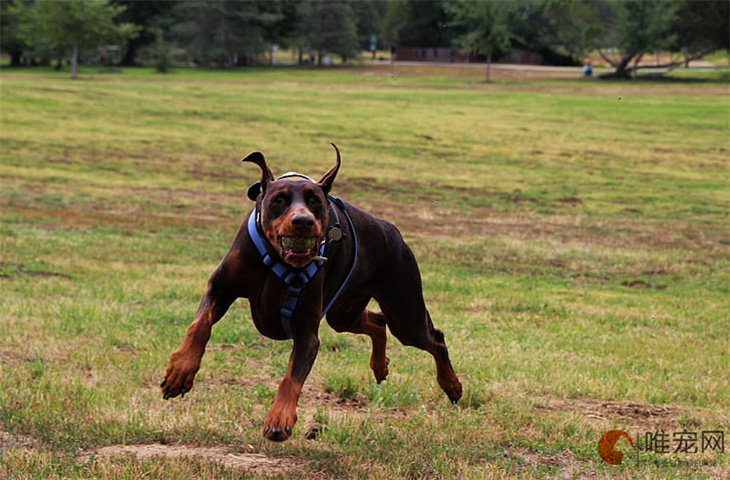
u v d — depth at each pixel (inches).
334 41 4104.3
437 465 197.5
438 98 2229.3
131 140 1332.4
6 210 754.8
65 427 210.4
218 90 2274.9
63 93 1909.4
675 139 1571.1
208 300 174.6
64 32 2748.5
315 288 173.6
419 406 250.7
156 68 3476.9
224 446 205.8
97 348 303.6
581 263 633.6
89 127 1439.5
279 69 3769.7
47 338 317.1
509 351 343.0
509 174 1187.9
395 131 1563.7
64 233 652.1
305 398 256.1
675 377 309.7
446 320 408.5
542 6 3602.4
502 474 192.4
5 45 3875.5
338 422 223.8
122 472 179.2
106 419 216.8
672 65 3267.7
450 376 230.8
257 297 177.5
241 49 3885.3
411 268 212.8
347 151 1326.3
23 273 483.5
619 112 1963.6
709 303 497.4
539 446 216.1
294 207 159.0
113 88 2171.5
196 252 598.2
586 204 970.7
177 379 162.7
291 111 1806.1
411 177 1127.0
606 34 3432.6
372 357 231.5
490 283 534.0
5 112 1526.8
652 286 561.6
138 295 430.0
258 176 1083.3
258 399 249.0
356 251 193.9
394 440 213.5
